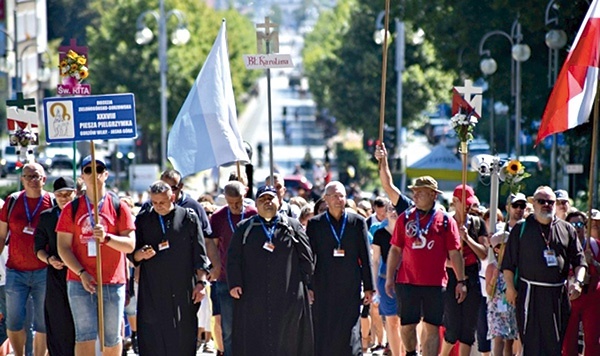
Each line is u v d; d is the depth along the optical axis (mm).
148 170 155750
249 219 33188
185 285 32688
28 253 34594
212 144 39062
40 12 147375
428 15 94062
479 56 90625
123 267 31594
